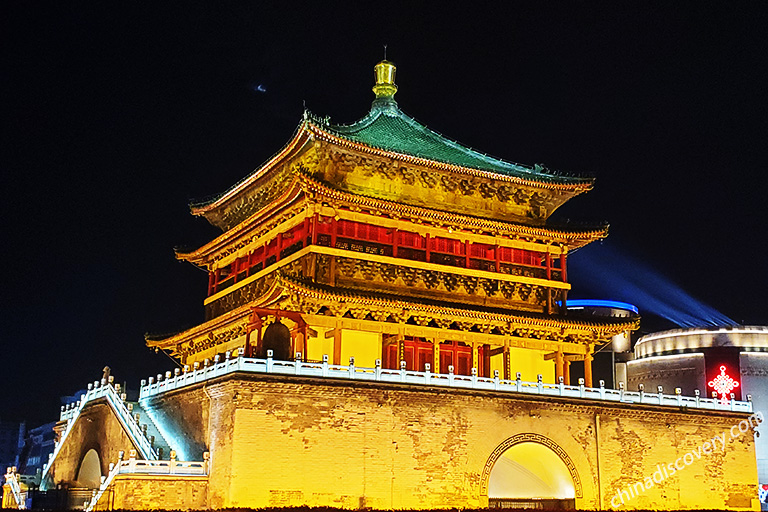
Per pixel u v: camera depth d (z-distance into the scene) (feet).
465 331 201.67
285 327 178.09
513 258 218.79
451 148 235.81
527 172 230.07
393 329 192.85
